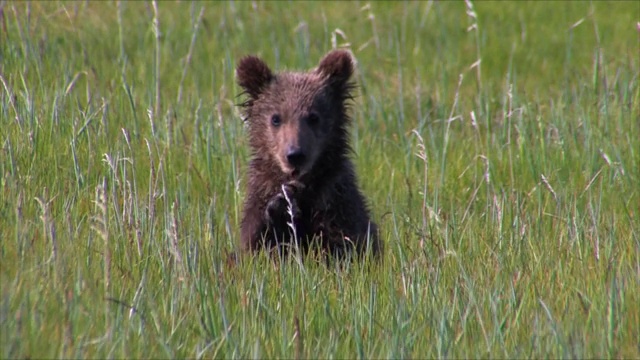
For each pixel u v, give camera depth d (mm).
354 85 12625
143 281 8797
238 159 14445
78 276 8742
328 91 12195
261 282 9422
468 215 12789
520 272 10188
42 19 19031
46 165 11992
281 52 21531
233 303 9141
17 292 8305
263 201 11664
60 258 9039
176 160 14117
